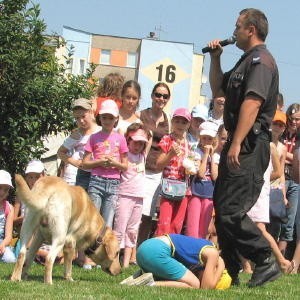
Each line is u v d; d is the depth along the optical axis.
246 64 6.63
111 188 8.34
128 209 8.70
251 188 6.57
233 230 6.59
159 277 6.70
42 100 11.33
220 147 9.24
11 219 8.85
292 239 10.26
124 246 8.76
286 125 10.62
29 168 8.99
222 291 6.16
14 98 11.09
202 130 8.97
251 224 6.62
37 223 6.36
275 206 9.59
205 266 6.61
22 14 11.22
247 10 6.82
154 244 6.66
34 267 8.05
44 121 11.54
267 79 6.49
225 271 6.74
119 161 8.41
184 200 8.88
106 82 9.58
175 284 6.54
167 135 9.00
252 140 6.57
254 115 6.44
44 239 6.70
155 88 9.46
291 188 10.34
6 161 11.16
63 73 11.86
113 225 8.72
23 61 11.03
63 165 9.30
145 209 9.12
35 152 11.23
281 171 9.36
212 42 7.10
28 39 11.25
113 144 8.38
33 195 6.26
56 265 8.36
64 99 11.49
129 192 8.71
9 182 8.69
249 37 6.75
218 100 10.32
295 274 8.69
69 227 6.69
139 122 8.96
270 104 6.64
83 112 8.84
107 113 8.32
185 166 8.73
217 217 6.66
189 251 6.67
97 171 8.33
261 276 6.78
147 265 6.68
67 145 8.85
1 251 8.62
